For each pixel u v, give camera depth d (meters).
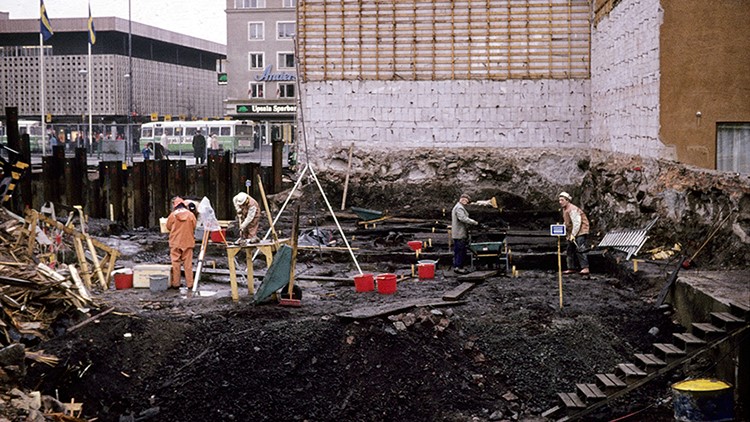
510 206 25.56
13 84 102.12
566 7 25.48
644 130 19.41
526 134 25.83
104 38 99.00
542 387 12.98
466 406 12.59
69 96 100.50
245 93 70.31
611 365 13.41
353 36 26.36
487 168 25.80
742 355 11.85
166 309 14.79
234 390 12.44
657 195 18.27
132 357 12.80
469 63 25.92
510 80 25.80
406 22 26.11
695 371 12.77
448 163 26.02
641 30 19.61
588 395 11.87
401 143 26.36
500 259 18.61
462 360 13.53
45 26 41.28
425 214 24.86
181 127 53.62
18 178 20.39
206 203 16.48
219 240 21.11
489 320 14.48
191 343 13.34
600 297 15.98
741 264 15.52
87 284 16.30
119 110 99.31
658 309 14.86
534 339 13.88
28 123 51.31
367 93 26.39
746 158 18.19
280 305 15.17
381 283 16.41
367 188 26.20
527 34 25.64
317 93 26.59
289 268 15.16
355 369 13.12
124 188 27.53
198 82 115.69
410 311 14.57
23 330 12.67
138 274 16.70
